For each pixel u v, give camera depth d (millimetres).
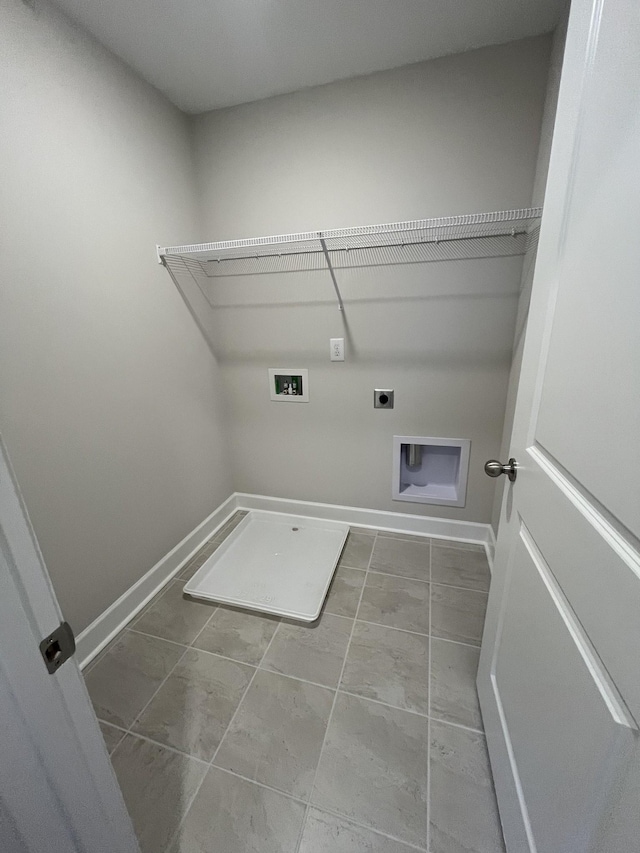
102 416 1316
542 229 736
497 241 1453
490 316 1551
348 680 1188
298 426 2006
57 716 430
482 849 795
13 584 363
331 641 1340
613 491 451
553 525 624
